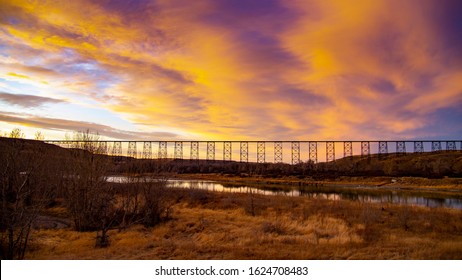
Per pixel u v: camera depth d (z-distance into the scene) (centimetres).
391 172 9381
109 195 2462
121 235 2042
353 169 10456
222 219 2673
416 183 7281
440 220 2469
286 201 3828
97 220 2384
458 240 1820
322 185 7662
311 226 2236
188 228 2308
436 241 1761
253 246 1644
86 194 2350
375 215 2561
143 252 1573
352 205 3438
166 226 2378
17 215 1551
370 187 7081
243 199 3881
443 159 10281
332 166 12075
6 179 1554
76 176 2439
